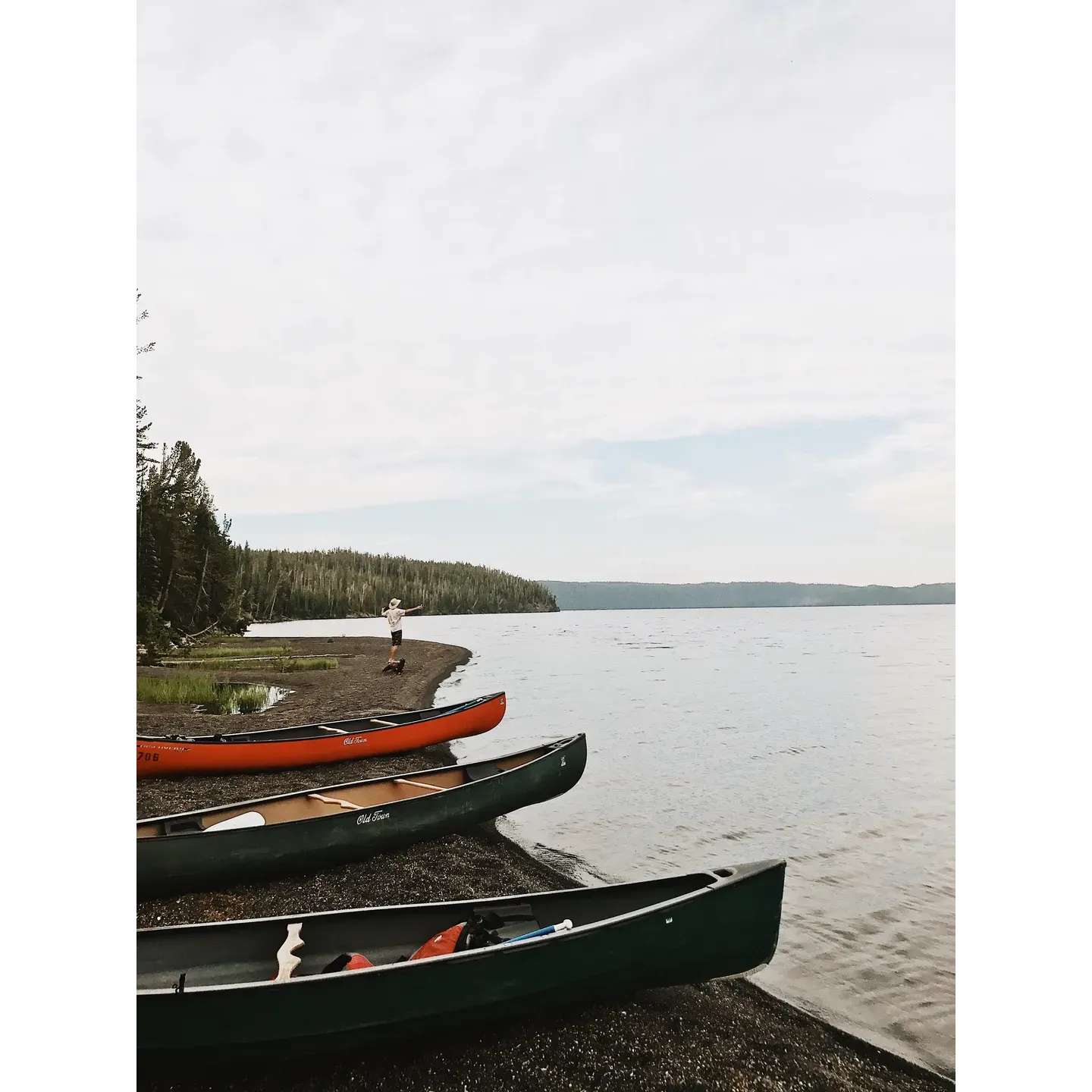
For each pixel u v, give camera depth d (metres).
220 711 15.82
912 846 10.36
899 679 31.34
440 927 5.06
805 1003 5.75
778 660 40.69
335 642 41.78
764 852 9.89
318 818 6.82
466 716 11.93
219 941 4.76
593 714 21.47
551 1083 4.34
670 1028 5.00
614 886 5.26
